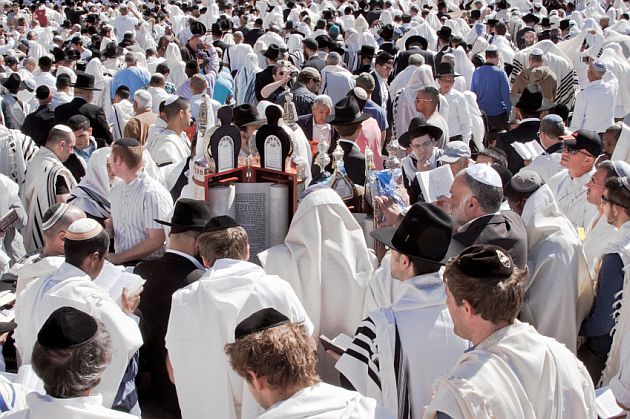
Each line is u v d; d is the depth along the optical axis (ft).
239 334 10.46
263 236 18.37
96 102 48.80
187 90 43.21
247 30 72.23
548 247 16.08
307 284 16.02
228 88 46.52
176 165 25.17
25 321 14.33
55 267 15.87
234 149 18.11
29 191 24.14
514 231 15.40
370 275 16.33
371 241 18.29
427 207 13.02
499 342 10.40
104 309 13.66
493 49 44.45
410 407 12.64
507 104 44.62
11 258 22.81
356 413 10.04
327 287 16.16
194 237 15.84
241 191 18.19
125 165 19.45
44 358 10.18
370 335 12.87
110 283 14.84
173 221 15.94
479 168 15.74
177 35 94.79
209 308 13.73
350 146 23.11
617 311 15.60
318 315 16.14
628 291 15.19
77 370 10.18
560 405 10.30
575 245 16.20
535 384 10.18
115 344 13.44
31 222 24.30
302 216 16.28
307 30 79.87
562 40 68.80
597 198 17.90
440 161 22.74
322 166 19.56
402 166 24.31
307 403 10.04
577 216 21.09
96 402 10.43
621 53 51.29
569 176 21.65
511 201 17.47
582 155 20.85
